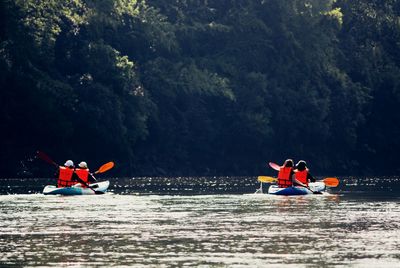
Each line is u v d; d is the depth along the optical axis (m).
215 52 157.25
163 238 33.97
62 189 63.25
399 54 180.88
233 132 151.62
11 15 127.19
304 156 163.38
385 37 180.12
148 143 144.88
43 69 130.12
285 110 157.62
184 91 145.75
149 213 45.72
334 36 169.00
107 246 31.69
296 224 39.25
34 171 128.75
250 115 151.38
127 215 44.31
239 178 131.75
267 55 158.75
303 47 163.88
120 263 27.77
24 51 126.50
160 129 143.75
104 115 128.88
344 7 177.50
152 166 143.88
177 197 62.06
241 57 156.75
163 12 158.38
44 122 125.62
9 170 126.94
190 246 31.67
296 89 161.62
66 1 137.12
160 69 145.88
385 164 176.25
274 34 161.12
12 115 125.38
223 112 151.75
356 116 167.38
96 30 136.62
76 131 129.12
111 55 132.75
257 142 153.38
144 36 144.50
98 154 134.75
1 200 57.31
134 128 134.25
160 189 80.81
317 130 160.25
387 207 50.53
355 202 55.78
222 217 43.03
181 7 160.50
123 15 143.88
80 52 132.75
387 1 186.62
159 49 148.75
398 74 174.88
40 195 63.00
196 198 60.38
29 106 125.00
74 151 133.00
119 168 137.00
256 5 161.62
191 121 148.00
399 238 33.78
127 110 133.88
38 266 27.23
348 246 31.47
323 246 31.48
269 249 30.78
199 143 149.12
